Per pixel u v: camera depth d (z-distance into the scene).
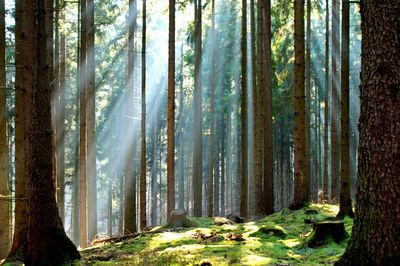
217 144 33.50
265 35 15.30
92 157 16.42
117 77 28.62
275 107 25.98
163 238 9.70
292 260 6.60
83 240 15.49
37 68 6.92
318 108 33.00
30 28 7.74
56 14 17.88
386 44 5.00
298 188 12.67
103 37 23.38
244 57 17.56
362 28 5.29
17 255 8.29
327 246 7.42
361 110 5.24
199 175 19.89
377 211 4.96
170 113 15.11
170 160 15.00
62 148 18.83
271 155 15.02
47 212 6.99
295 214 11.72
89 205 16.28
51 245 6.95
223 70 28.94
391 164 4.91
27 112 7.05
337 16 20.83
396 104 4.94
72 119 26.62
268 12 15.31
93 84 16.25
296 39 12.49
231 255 6.97
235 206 36.16
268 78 15.26
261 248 7.49
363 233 5.08
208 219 13.34
